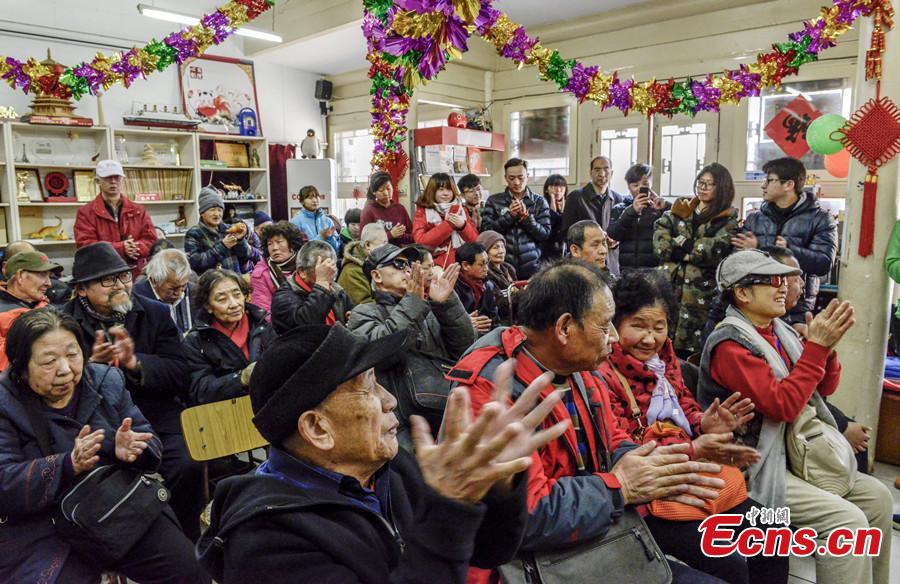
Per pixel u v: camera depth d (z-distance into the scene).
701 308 3.38
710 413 1.73
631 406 1.77
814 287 3.48
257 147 7.69
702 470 1.36
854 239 3.04
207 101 7.35
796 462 1.95
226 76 7.52
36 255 2.88
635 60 6.50
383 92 3.83
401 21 2.11
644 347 1.82
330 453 0.99
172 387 2.57
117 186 5.20
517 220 4.39
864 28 2.96
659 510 1.58
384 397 1.08
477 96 7.62
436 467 0.78
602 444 1.49
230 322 2.69
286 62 7.95
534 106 7.41
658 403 1.80
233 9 4.28
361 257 3.65
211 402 2.55
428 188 4.26
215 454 2.44
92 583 1.75
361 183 8.31
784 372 1.98
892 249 2.91
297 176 7.60
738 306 2.10
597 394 1.53
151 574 1.84
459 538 0.75
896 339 3.98
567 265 1.43
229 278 2.71
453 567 0.76
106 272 2.42
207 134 7.10
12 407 1.73
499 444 0.75
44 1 6.21
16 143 5.84
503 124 7.70
